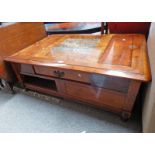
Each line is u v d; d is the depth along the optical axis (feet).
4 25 4.12
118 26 4.79
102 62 3.12
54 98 4.63
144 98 3.24
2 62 4.17
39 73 3.95
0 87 5.40
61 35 5.31
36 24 5.12
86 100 3.83
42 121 3.92
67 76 3.47
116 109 3.51
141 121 3.55
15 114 4.25
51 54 3.82
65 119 3.90
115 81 2.93
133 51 3.40
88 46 4.00
